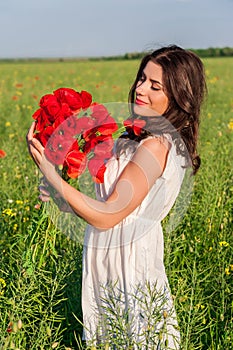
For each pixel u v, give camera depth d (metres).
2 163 8.15
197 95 3.26
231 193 6.71
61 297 4.20
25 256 3.81
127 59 72.06
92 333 3.46
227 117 14.62
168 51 3.21
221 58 60.34
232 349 3.91
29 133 3.11
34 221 3.86
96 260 3.35
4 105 18.95
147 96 3.20
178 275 4.76
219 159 8.08
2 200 6.47
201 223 5.82
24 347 3.64
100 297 3.31
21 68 48.59
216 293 4.62
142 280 3.29
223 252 4.87
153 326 3.15
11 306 3.65
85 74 38.50
